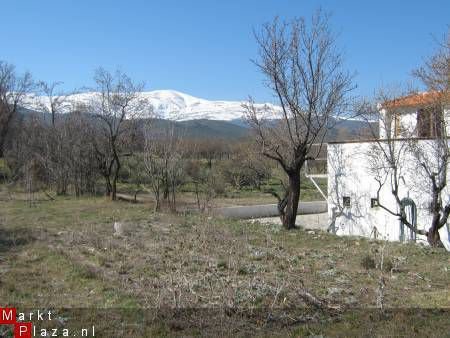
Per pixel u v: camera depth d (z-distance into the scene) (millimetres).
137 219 20547
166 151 26891
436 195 15812
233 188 42344
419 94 18734
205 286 9766
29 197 28766
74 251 13383
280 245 15398
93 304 8578
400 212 16766
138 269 11289
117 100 29906
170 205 25906
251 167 35688
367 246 15531
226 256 13086
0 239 15047
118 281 10219
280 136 21219
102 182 38938
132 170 41469
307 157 20016
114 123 30125
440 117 16031
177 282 9664
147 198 32188
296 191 19969
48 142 34938
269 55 19828
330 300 9234
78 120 34000
